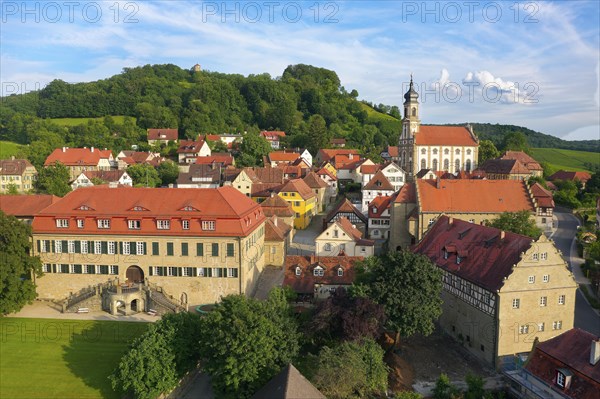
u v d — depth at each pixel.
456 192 100.62
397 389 58.88
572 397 49.25
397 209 103.69
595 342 49.00
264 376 52.78
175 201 82.25
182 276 80.31
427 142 192.38
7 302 74.94
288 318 59.69
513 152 192.75
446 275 73.75
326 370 51.47
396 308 62.44
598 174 169.75
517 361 60.50
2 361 64.69
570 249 110.75
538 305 63.53
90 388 59.16
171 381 55.91
